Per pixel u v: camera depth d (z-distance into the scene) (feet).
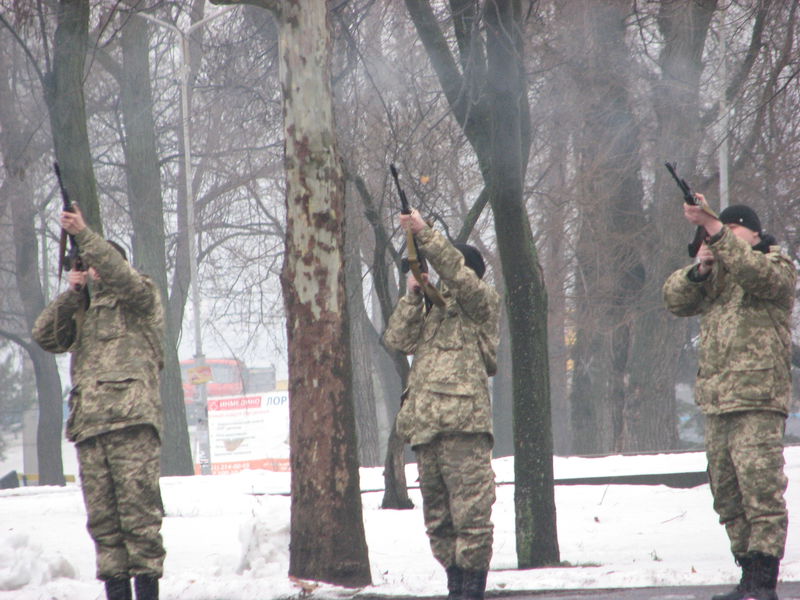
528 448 116.37
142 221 312.91
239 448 370.73
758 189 271.08
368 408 330.54
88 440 73.05
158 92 366.02
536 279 116.98
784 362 68.18
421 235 70.90
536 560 114.93
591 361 362.12
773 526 66.33
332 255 94.68
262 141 302.04
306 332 94.48
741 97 170.91
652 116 306.35
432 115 185.68
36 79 292.81
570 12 252.01
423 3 127.85
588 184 301.84
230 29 203.41
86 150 139.85
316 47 94.68
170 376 316.40
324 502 93.61
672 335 305.32
